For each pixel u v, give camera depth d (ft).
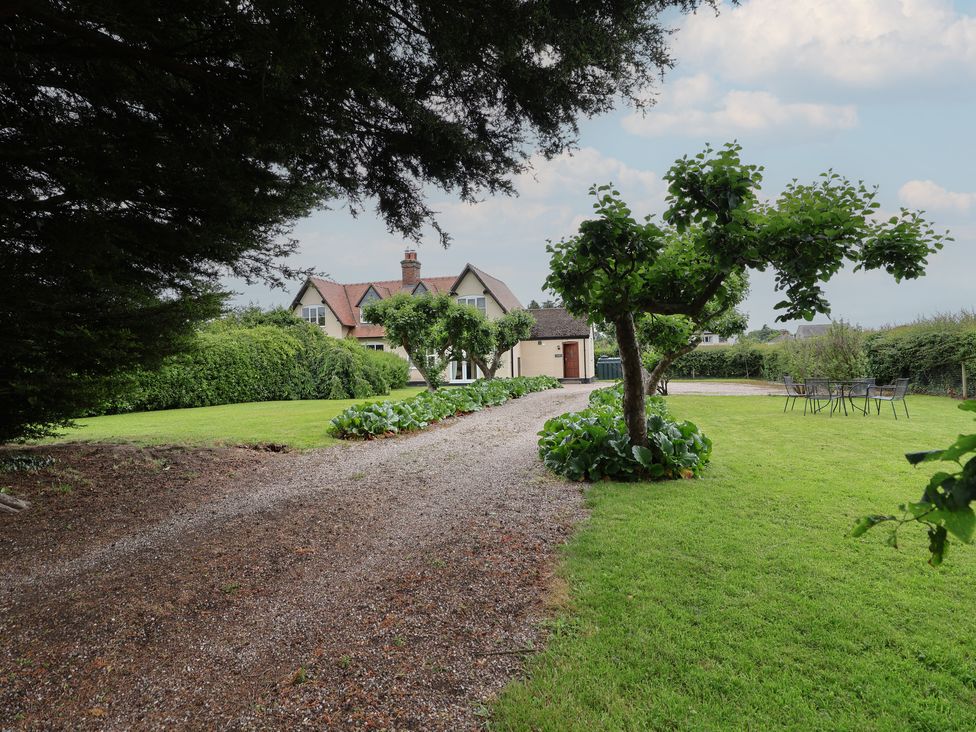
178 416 44.52
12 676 8.41
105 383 18.52
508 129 14.99
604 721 7.06
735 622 9.40
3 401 17.30
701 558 12.19
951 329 50.57
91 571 12.41
